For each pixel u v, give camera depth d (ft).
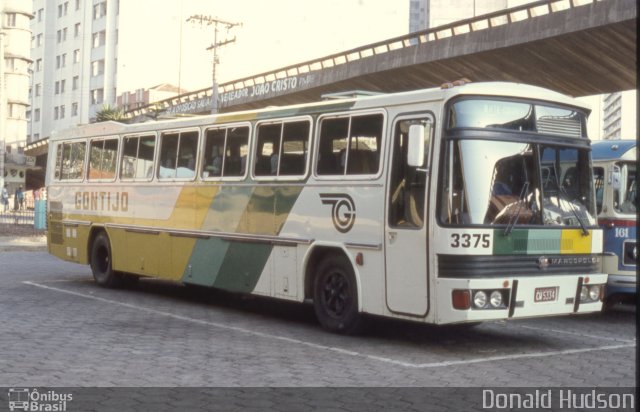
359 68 147.54
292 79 170.50
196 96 217.36
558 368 26.86
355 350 29.50
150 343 29.68
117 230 48.16
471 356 28.89
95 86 307.58
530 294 29.32
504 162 29.60
